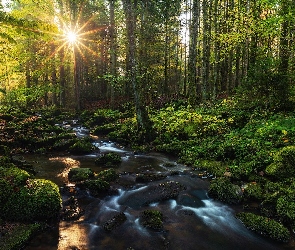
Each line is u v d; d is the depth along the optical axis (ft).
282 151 31.60
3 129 49.80
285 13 43.57
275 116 43.62
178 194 28.27
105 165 38.04
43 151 43.91
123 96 95.76
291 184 27.17
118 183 30.99
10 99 85.20
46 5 73.36
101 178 31.45
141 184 30.68
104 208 25.34
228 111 52.65
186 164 38.24
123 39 75.20
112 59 79.87
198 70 106.83
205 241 20.67
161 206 26.03
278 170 29.91
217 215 24.44
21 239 19.26
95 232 21.53
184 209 25.40
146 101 72.64
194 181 31.76
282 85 45.11
